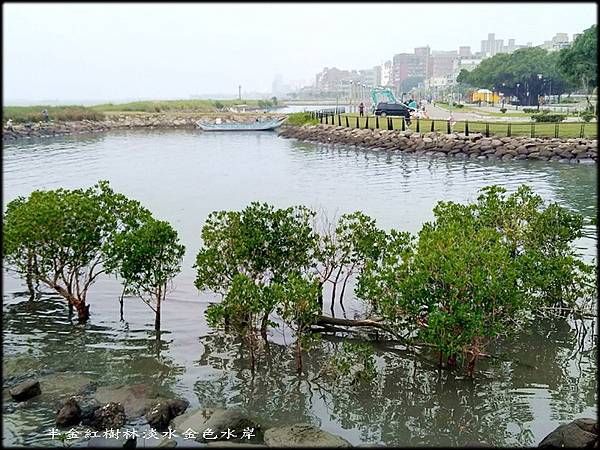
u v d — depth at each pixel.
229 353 13.34
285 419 10.76
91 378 12.11
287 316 12.55
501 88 114.19
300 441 9.53
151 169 45.97
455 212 16.66
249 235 14.30
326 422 10.70
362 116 78.69
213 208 29.95
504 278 12.24
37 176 41.69
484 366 12.71
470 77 125.31
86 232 14.73
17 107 92.00
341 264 15.62
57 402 10.94
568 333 14.19
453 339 11.59
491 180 37.12
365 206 29.78
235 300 12.21
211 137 78.50
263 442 9.82
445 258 12.21
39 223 14.12
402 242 14.69
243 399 11.42
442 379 12.18
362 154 54.47
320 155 54.69
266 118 96.19
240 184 38.06
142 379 12.13
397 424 10.65
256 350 13.42
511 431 10.42
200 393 11.63
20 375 12.14
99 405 10.69
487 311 12.09
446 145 50.94
